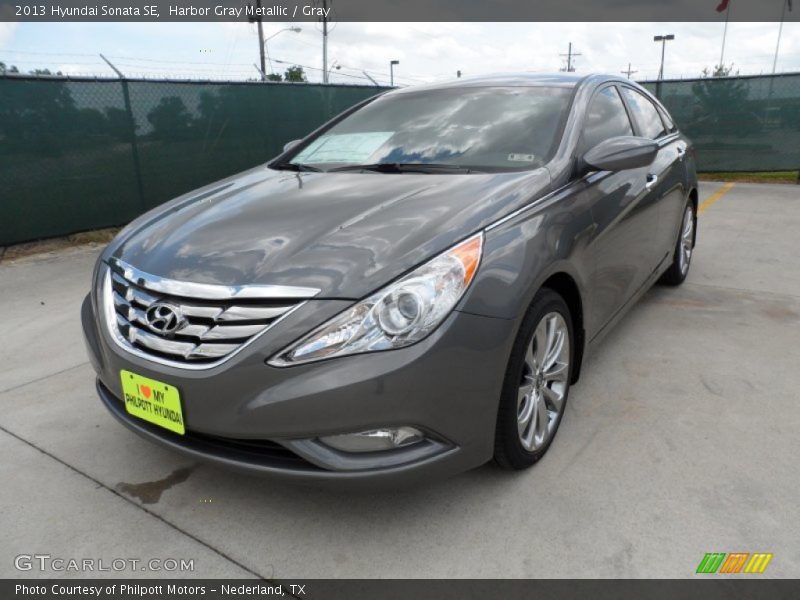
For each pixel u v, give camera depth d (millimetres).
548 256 2207
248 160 8531
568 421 2746
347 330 1834
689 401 2895
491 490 2291
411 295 1858
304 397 1826
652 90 11070
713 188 9594
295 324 1851
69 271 5574
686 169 4297
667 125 4387
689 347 3504
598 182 2775
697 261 5340
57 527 2184
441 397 1890
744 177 10742
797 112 10281
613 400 2922
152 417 2076
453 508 2209
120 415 2270
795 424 2676
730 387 3021
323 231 2146
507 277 2023
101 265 2463
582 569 1921
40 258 6086
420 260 1933
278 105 8781
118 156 7125
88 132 6832
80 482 2430
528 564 1951
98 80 6836
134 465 2535
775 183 9969
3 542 2115
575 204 2514
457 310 1905
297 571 1968
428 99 3301
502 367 2014
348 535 2109
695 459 2441
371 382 1810
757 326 3799
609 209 2793
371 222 2158
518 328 2055
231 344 1910
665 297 4387
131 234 2541
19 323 4242
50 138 6539
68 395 3145
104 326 2227
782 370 3189
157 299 2062
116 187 7160
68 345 3816
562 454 2500
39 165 6496
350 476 1887
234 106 8234
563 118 2861
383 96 3588
